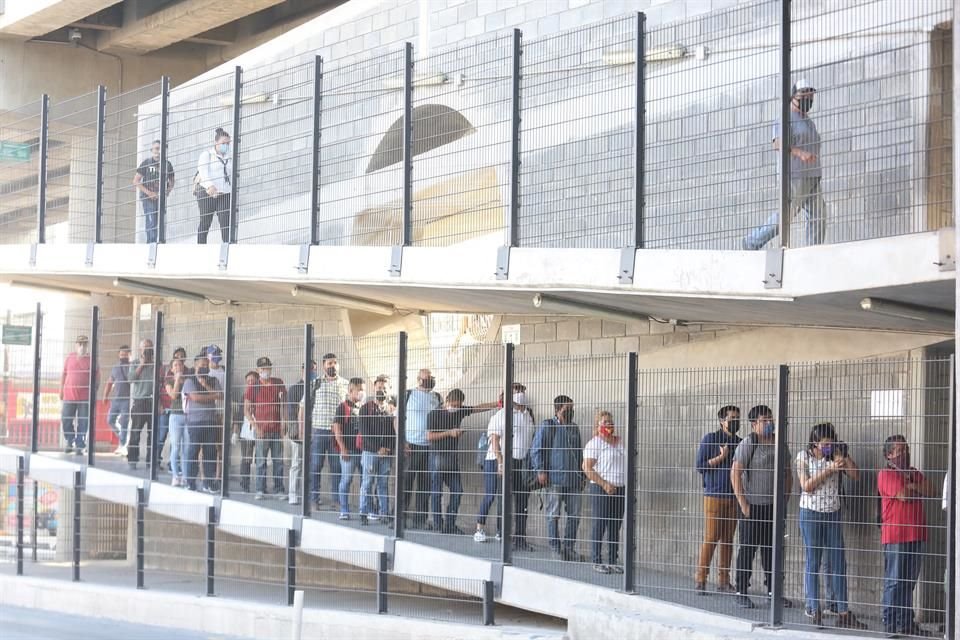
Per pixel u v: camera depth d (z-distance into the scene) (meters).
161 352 19.28
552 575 13.96
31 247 21.23
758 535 12.54
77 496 19.67
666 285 12.48
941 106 11.41
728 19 13.16
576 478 13.96
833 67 12.20
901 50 11.68
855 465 11.98
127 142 25.47
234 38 28.84
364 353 16.84
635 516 13.32
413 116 17.41
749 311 13.27
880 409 12.12
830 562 11.88
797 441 13.29
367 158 17.08
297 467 17.33
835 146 12.16
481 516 14.96
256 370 18.80
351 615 15.41
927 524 11.48
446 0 18.20
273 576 21.08
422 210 17.02
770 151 12.27
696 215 13.20
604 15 16.02
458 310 18.59
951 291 10.81
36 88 27.06
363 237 17.86
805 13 12.54
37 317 20.97
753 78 11.98
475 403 17.44
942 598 11.94
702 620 12.26
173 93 21.86
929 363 13.25
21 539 20.52
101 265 20.12
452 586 14.66
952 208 11.25
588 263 13.30
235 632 16.72
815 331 14.46
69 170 25.77
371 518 16.27
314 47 20.02
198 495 18.34
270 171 19.42
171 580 19.17
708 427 13.10
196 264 18.55
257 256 17.61
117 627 17.42
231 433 18.22
